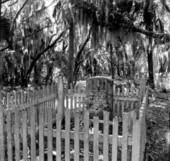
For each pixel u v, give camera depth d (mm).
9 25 8961
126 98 4773
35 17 9500
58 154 2373
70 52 8344
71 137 2305
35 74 11625
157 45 9883
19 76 11016
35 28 9852
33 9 9422
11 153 2594
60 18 8719
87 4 7273
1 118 2580
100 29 7879
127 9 8305
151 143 3664
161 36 8773
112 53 10570
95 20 7672
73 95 4938
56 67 11336
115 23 7766
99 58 12727
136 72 11945
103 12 7391
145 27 9398
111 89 4695
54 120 4289
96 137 2180
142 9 8906
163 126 4590
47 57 11516
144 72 11641
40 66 11562
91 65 13523
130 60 11578
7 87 9547
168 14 9547
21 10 9344
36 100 3896
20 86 10211
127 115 2041
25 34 9844
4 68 10422
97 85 4750
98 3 7270
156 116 5375
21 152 2969
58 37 10141
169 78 11219
